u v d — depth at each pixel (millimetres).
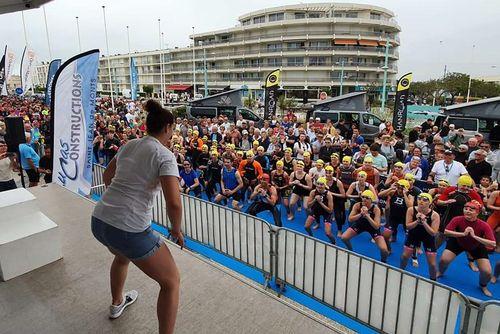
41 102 30969
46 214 3730
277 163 7555
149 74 80375
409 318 3412
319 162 7125
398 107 15391
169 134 1747
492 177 7906
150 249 1633
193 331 1999
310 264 4168
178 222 1590
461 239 4695
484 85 47719
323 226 7035
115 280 2045
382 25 56219
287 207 7531
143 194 1604
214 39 67938
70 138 6137
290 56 57656
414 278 3297
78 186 6375
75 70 5961
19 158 6676
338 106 16859
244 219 4805
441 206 5957
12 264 2502
